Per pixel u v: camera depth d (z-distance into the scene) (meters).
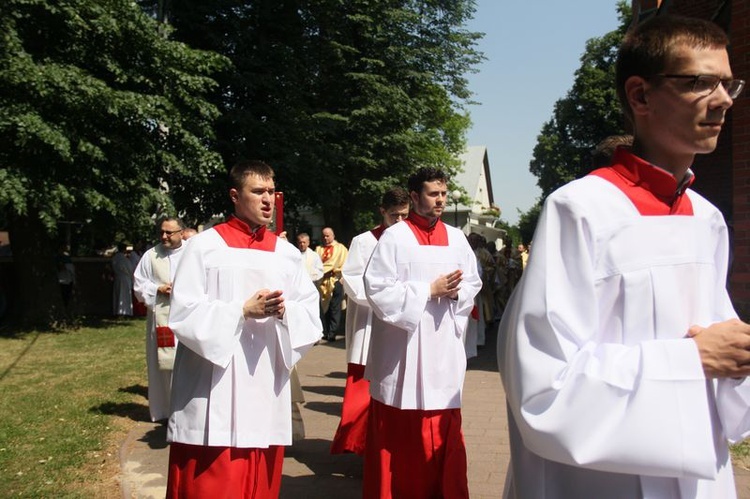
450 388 3.82
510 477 1.81
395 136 21.80
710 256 1.60
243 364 3.12
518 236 63.69
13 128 10.47
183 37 17.22
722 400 1.52
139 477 4.57
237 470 3.04
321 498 4.22
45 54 11.63
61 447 5.20
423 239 4.06
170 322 3.09
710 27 1.54
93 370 8.70
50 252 13.55
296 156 17.69
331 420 6.24
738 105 6.62
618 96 1.69
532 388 1.45
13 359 9.60
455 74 25.22
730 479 1.56
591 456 1.37
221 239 3.30
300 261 3.52
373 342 4.01
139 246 16.62
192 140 13.45
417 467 3.79
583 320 1.49
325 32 21.05
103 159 11.56
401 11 22.02
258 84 17.25
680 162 1.60
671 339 1.45
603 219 1.54
